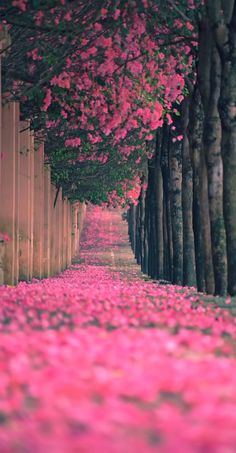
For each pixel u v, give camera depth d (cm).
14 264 3756
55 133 4944
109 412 959
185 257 4256
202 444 843
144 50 3541
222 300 2647
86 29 3391
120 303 2233
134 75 3728
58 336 1475
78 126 4453
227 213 2853
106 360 1266
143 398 1057
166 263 5206
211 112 3002
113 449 812
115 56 3531
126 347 1384
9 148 3706
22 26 3209
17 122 3828
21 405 1012
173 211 4625
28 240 4303
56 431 884
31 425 915
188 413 985
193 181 3856
